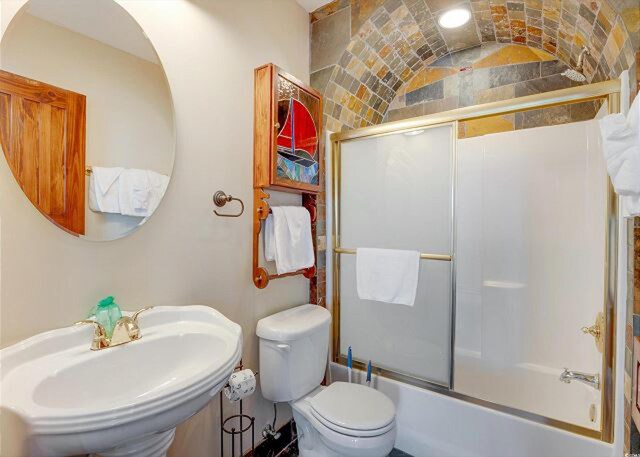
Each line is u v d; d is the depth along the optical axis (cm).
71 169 94
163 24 118
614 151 94
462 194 215
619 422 124
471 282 211
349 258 201
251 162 154
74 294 95
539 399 183
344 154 202
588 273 176
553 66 190
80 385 83
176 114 122
